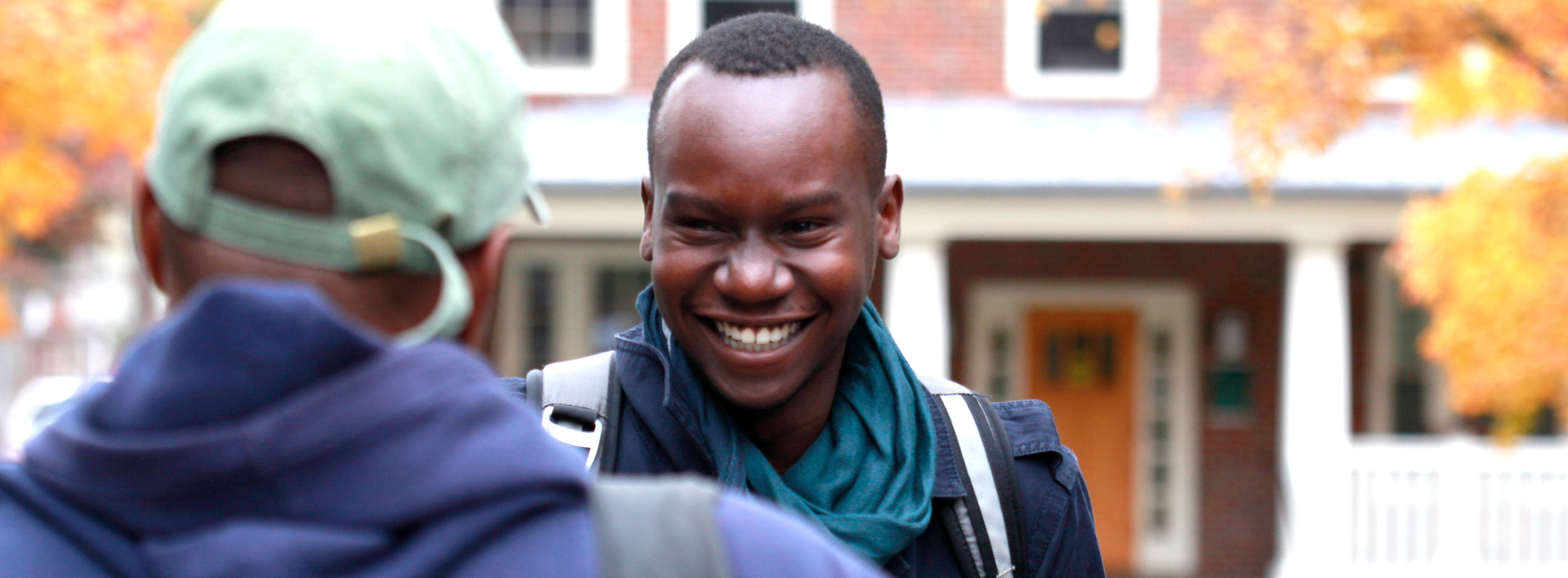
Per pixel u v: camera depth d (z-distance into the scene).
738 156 2.04
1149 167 12.02
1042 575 2.36
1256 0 14.04
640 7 14.34
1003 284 14.35
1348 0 8.93
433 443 1.14
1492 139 13.45
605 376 2.30
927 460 2.27
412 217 1.18
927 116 13.65
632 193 11.76
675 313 2.15
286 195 1.16
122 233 21.69
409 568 1.10
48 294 24.47
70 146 11.68
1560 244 8.56
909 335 11.70
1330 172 11.98
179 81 1.20
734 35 2.14
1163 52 14.18
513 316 14.41
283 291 1.11
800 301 2.11
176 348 1.11
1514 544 12.11
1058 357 14.55
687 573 1.19
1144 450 14.41
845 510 2.23
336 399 1.11
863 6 14.25
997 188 11.48
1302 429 11.93
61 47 8.92
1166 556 14.34
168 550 1.10
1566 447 12.17
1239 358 14.19
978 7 14.25
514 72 1.31
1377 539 12.08
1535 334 8.46
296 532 1.08
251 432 1.09
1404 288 10.38
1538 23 8.48
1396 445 12.03
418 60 1.19
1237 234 11.88
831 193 2.08
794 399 2.25
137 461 1.09
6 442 14.84
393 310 1.21
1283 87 9.18
